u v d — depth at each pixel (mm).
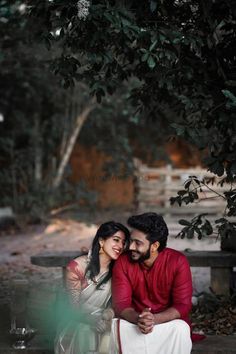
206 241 11641
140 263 4098
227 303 5754
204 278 8086
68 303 4238
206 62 5109
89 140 15586
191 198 5102
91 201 14609
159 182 14336
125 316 3973
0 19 10117
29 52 11250
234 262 5895
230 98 4324
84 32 4781
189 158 17438
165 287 4090
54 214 14461
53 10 4777
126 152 14844
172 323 3922
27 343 4637
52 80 13156
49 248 10867
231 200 4949
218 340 4621
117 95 13008
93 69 5246
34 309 5082
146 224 3971
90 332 4109
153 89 5559
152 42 4457
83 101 13711
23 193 14719
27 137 15742
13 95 14414
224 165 5031
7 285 7418
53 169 14445
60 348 4211
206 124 5039
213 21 5027
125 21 4410
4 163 15461
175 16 5066
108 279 4227
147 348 3871
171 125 4758
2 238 12195
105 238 4180
